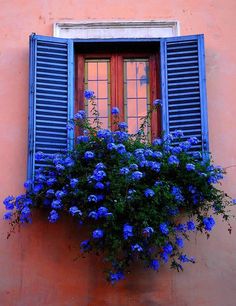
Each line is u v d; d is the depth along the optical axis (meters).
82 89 6.51
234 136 6.26
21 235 5.96
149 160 5.80
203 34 6.42
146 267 5.85
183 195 5.81
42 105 6.21
